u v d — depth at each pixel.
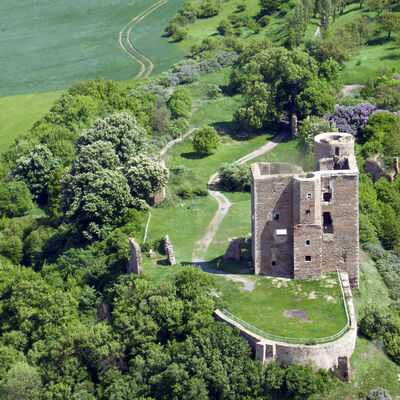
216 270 156.88
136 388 134.00
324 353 127.19
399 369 133.62
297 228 144.62
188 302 141.75
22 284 172.00
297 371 125.19
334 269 149.00
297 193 142.88
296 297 141.75
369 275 157.12
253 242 152.62
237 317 136.25
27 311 165.75
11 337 160.88
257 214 147.38
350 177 143.50
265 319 135.00
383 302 151.50
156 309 143.62
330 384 127.38
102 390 141.00
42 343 154.88
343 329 131.00
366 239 169.75
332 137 157.25
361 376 130.62
